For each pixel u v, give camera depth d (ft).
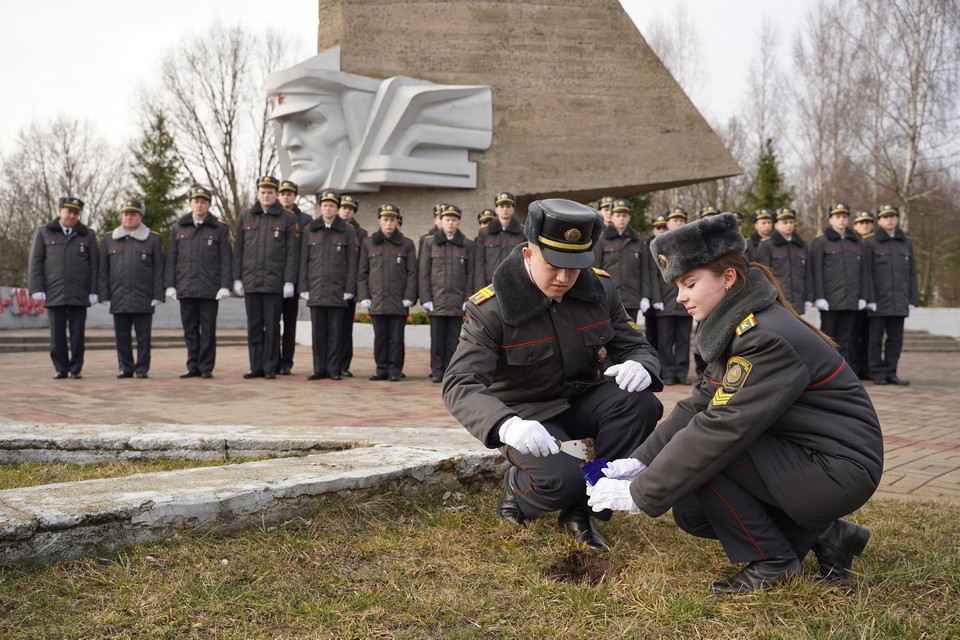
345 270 30.91
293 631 6.59
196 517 8.61
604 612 7.08
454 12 48.49
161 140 110.73
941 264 116.16
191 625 6.64
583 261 8.39
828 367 7.27
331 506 9.66
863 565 8.30
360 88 46.70
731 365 7.32
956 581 7.72
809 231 118.93
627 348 9.86
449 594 7.43
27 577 7.39
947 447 16.71
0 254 122.93
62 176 131.95
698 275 7.53
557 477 8.91
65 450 12.98
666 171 49.90
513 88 48.98
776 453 7.44
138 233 30.04
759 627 6.67
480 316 9.12
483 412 8.18
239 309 77.41
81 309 30.01
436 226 32.48
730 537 7.81
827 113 95.71
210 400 23.02
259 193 30.91
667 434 8.21
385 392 25.98
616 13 49.88
